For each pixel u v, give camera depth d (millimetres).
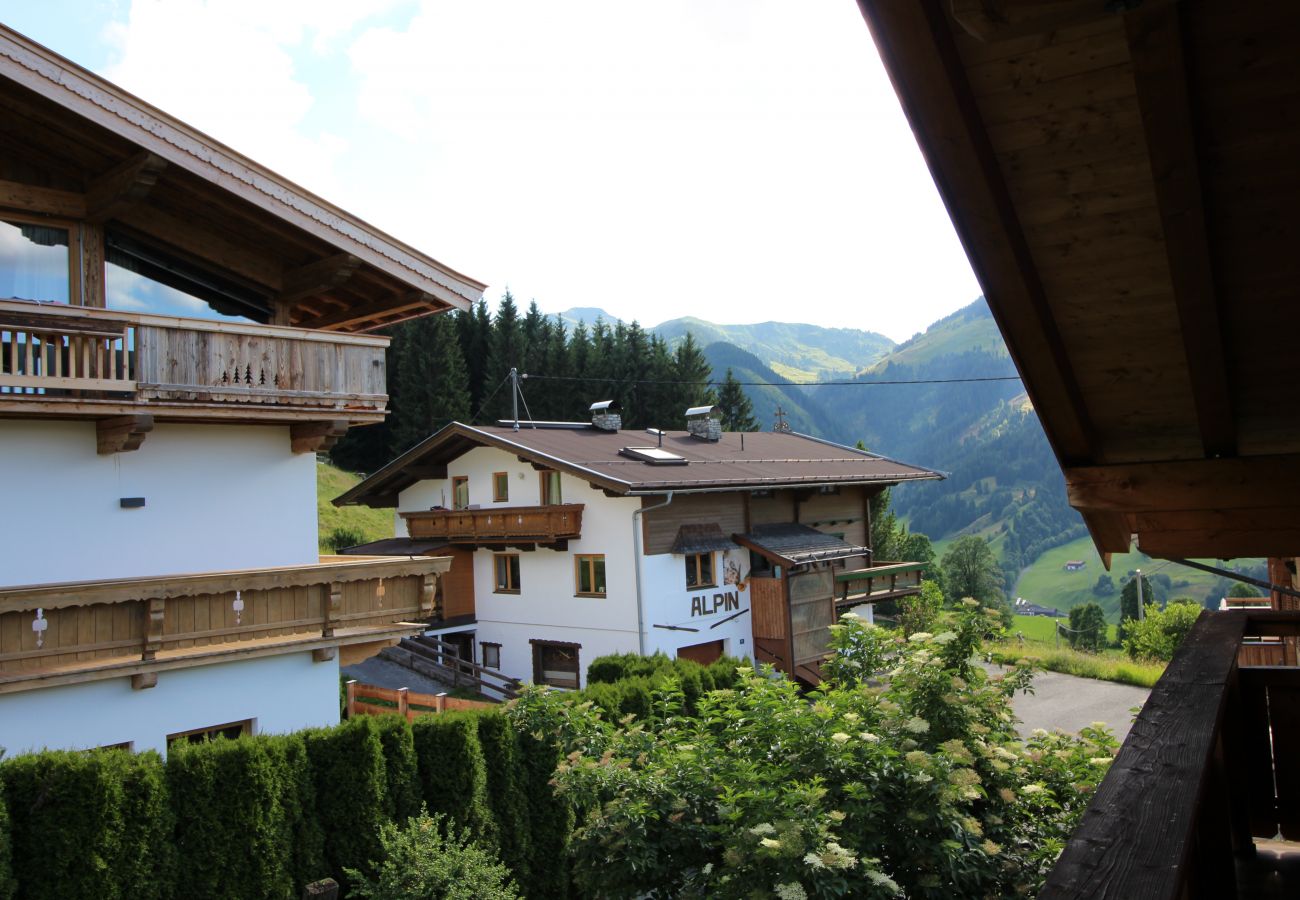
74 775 7930
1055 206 4480
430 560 12328
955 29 3791
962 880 5980
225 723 10742
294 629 11055
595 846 7117
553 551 22969
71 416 10195
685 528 22344
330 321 14711
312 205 11625
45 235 10875
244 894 8773
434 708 17922
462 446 25109
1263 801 4871
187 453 11531
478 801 10508
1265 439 5809
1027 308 4848
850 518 29219
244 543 12000
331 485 42469
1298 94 3814
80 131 10430
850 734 6637
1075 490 5840
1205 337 4672
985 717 7324
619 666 15133
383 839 8992
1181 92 3531
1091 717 19672
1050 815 7051
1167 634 27281
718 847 6750
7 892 7441
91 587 9258
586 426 28547
